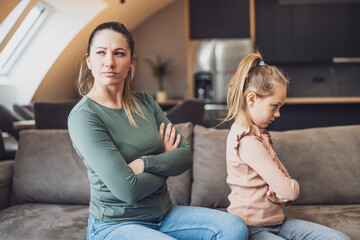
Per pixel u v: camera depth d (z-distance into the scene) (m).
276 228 1.26
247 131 1.25
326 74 7.23
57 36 5.33
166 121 1.47
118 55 1.25
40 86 5.52
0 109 3.85
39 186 1.87
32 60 5.37
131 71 1.38
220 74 6.79
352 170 1.75
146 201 1.24
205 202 1.77
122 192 1.13
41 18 5.14
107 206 1.22
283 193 1.17
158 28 7.34
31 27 5.16
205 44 6.82
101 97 1.29
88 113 1.20
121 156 1.17
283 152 1.77
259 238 1.18
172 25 7.31
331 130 1.87
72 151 1.93
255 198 1.23
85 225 1.55
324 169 1.75
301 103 4.96
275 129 5.05
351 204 1.74
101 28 1.26
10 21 4.15
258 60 1.32
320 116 4.96
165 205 1.31
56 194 1.86
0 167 1.94
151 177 1.19
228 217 1.18
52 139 1.98
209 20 6.94
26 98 5.44
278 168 1.21
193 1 6.95
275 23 6.88
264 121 1.28
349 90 7.21
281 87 1.23
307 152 1.78
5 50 5.04
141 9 6.62
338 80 7.22
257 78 1.25
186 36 6.90
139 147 1.27
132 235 1.11
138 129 1.30
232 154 1.29
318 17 6.82
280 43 6.88
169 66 7.34
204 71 6.84
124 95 1.35
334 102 4.88
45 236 1.46
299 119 5.00
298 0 6.42
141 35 7.36
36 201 1.90
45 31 5.32
